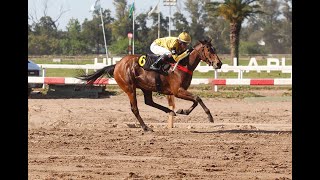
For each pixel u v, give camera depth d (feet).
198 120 62.18
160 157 40.04
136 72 52.75
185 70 51.44
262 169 35.88
